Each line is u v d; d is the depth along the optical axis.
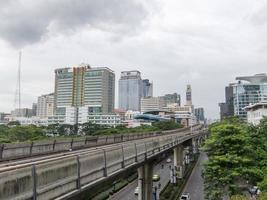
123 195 63.34
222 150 40.66
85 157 16.53
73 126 142.00
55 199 13.23
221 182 38.44
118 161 22.33
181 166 78.81
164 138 44.91
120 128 117.06
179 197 62.22
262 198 26.20
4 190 10.37
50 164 13.10
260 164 39.94
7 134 69.88
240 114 187.62
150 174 39.84
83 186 16.05
